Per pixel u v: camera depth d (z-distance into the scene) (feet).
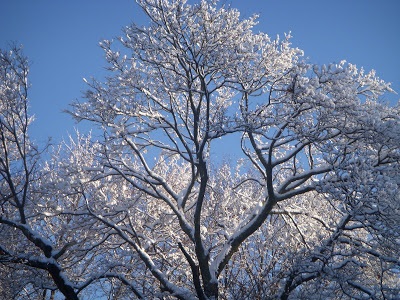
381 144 35.78
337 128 36.24
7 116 39.81
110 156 42.86
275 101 38.52
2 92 39.65
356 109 35.29
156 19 39.09
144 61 40.37
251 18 40.40
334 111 35.47
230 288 38.63
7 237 41.22
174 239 44.29
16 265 39.47
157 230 44.91
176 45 38.45
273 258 41.60
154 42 39.50
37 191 39.86
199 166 38.45
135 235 39.42
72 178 41.01
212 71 38.45
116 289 42.60
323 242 39.68
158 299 38.65
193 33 37.91
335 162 35.96
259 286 37.32
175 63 40.45
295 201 47.06
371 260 40.27
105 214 40.91
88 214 39.55
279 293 37.24
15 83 39.11
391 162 35.83
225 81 38.40
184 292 36.70
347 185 33.71
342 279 35.81
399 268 37.55
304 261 36.70
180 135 41.32
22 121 39.86
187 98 43.91
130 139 43.27
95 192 43.52
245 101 40.01
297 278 37.73
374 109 36.78
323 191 35.17
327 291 37.76
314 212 45.24
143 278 41.32
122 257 42.83
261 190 52.95
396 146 35.81
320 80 35.37
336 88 34.91
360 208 33.55
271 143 36.78
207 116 37.14
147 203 47.88
